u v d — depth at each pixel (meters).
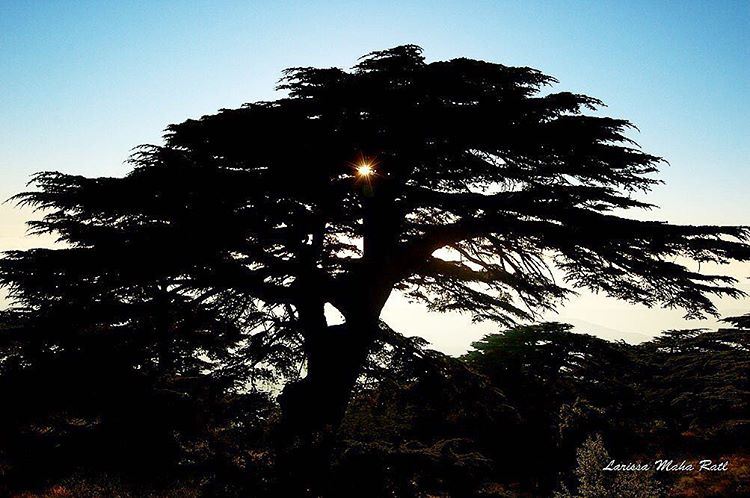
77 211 9.68
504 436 19.27
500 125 10.06
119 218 9.95
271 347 10.22
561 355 23.36
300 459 7.69
